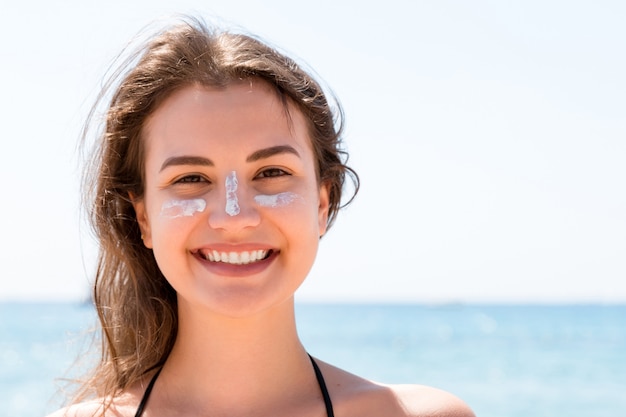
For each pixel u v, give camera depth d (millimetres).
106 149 3928
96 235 4117
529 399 19750
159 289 3984
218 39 3764
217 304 3354
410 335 47438
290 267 3447
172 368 3684
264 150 3434
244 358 3514
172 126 3527
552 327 59688
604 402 19109
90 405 3721
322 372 3721
